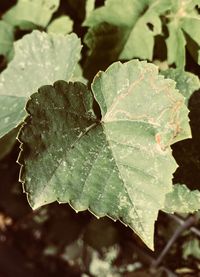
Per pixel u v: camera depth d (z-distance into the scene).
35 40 0.41
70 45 0.39
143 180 0.32
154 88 0.32
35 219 0.75
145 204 0.31
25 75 0.41
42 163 0.31
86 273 0.73
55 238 0.72
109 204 0.31
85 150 0.32
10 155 0.62
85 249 0.72
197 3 0.38
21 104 0.40
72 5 0.44
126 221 0.31
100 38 0.39
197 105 0.36
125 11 0.40
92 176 0.32
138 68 0.33
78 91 0.34
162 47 0.39
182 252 0.50
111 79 0.34
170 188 0.31
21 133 0.31
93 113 0.34
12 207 0.77
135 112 0.33
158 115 0.32
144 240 0.31
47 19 0.46
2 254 0.95
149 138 0.32
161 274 0.55
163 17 0.39
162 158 0.31
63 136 0.32
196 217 0.47
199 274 0.49
